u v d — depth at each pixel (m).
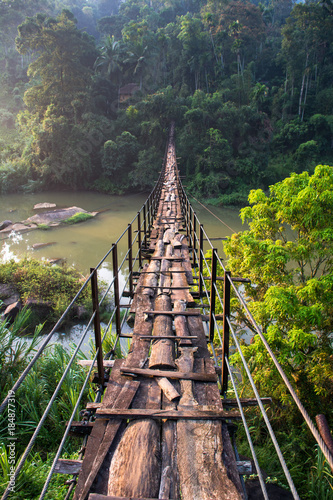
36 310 11.44
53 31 36.47
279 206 7.77
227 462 2.02
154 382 2.78
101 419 2.36
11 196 36.66
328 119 45.50
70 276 13.53
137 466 1.97
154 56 54.53
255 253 7.42
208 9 64.75
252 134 44.28
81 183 40.41
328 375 5.81
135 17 77.94
